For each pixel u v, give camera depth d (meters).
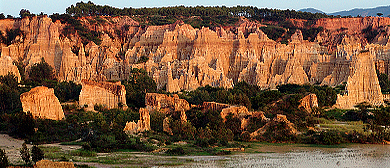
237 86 196.75
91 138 114.12
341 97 164.62
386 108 155.88
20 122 118.19
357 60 172.12
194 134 127.00
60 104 144.25
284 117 129.50
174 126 127.94
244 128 131.25
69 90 173.00
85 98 153.62
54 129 122.44
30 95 130.38
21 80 194.62
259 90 197.25
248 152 108.38
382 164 96.81
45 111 132.00
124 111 146.00
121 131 118.06
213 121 130.25
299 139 123.19
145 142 115.12
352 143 121.75
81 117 136.38
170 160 95.69
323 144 119.94
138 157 98.12
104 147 107.56
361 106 160.12
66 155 96.44
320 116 149.00
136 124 127.81
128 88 172.75
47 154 94.94
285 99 157.12
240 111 138.00
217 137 122.31
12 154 95.88
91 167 86.00
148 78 188.88
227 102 152.50
